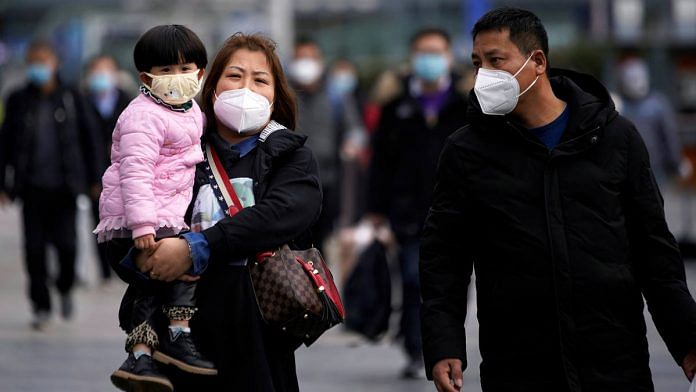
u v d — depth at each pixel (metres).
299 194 8.73
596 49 51.59
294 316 8.53
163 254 8.33
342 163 25.39
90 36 46.06
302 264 8.69
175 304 8.42
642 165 8.62
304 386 15.74
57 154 20.33
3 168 20.28
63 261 20.64
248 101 8.66
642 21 56.28
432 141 15.93
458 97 15.91
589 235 8.47
